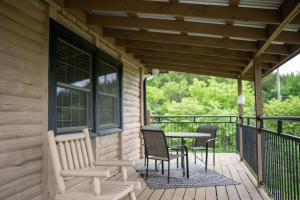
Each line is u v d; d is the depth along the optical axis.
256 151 4.77
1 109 2.54
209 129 6.44
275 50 4.58
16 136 2.72
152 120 9.73
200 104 15.34
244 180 4.97
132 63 6.93
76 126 4.14
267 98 18.38
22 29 2.85
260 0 3.05
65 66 3.82
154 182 4.76
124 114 6.38
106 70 5.45
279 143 3.44
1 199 2.51
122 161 2.96
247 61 5.90
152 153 4.91
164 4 3.35
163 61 7.02
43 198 3.11
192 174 5.41
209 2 3.27
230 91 15.52
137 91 7.50
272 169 3.83
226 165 6.42
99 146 4.84
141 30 4.76
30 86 2.96
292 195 2.91
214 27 3.91
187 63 6.80
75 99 4.14
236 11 3.26
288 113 11.74
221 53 5.22
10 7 2.68
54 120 3.34
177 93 17.73
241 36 3.87
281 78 18.73
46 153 3.17
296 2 2.70
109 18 4.14
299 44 4.12
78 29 4.11
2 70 2.56
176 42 4.68
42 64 3.17
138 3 3.38
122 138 6.05
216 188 4.43
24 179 2.83
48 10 3.26
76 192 2.52
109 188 2.69
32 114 2.97
